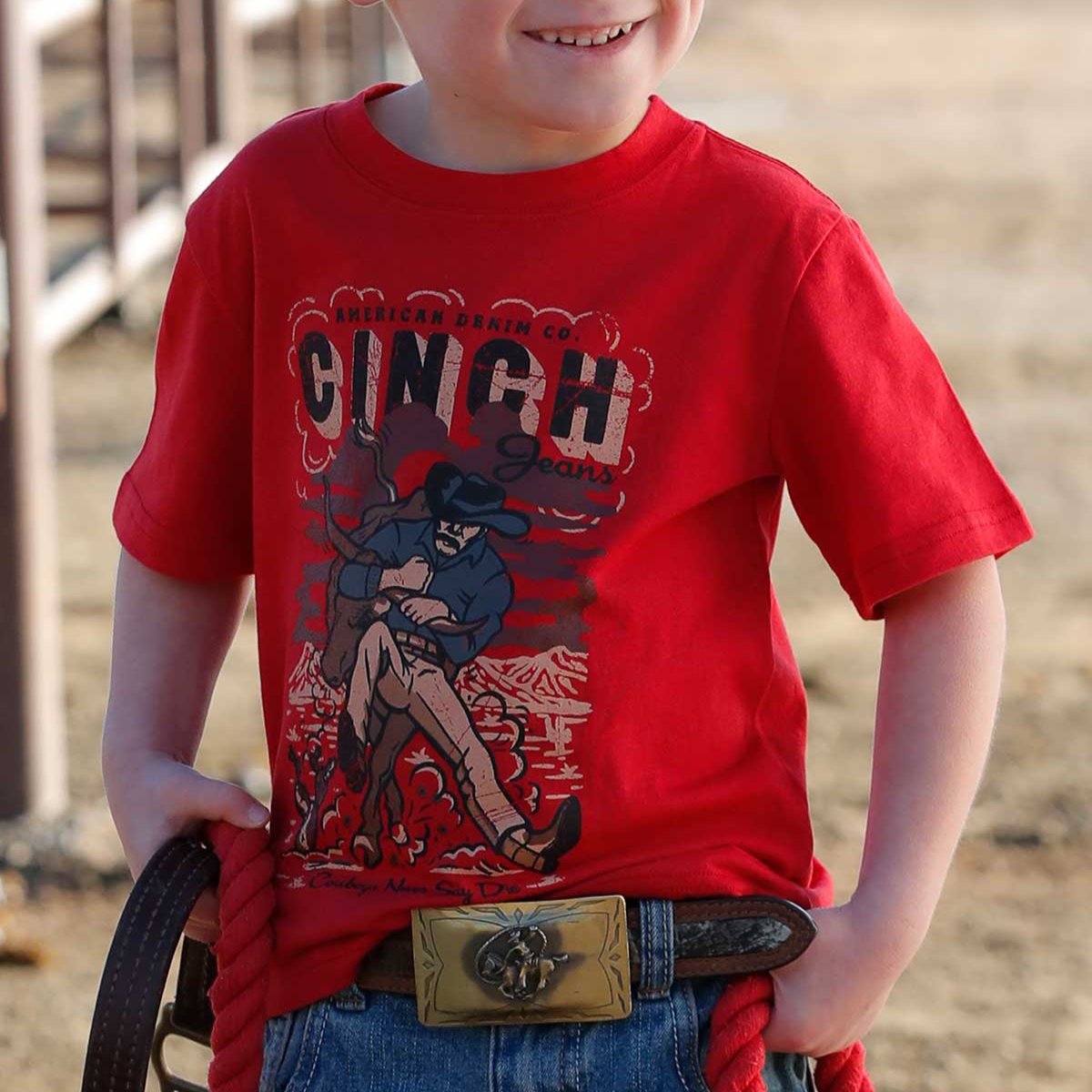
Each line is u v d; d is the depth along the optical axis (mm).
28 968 5613
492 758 2510
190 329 2836
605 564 2508
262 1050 2557
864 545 2586
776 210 2572
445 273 2598
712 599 2582
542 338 2555
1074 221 20234
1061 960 5910
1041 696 8117
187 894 2588
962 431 2627
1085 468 11844
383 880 2547
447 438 2568
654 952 2482
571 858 2516
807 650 8664
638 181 2590
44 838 6316
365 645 2561
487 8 2473
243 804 2674
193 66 11227
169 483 2859
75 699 7758
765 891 2602
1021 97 31594
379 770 2543
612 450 2535
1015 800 7051
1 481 6273
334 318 2650
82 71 19422
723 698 2592
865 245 2637
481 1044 2496
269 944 2580
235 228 2770
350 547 2598
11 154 6148
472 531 2539
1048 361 14430
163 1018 2846
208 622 2930
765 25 43062
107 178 9430
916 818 2611
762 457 2596
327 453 2645
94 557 9664
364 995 2533
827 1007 2537
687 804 2551
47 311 8164
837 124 27609
